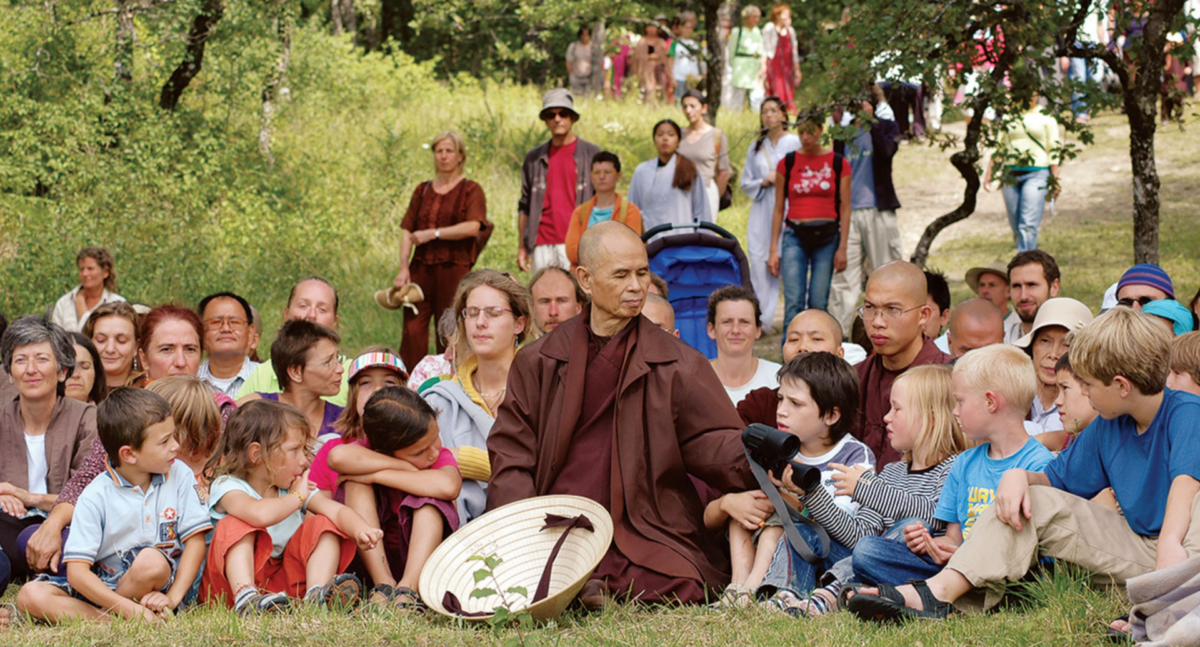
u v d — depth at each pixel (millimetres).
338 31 24891
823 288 10336
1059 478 4602
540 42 27641
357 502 5125
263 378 6891
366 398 5863
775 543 5016
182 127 15516
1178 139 18953
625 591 4887
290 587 5016
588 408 5160
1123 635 3918
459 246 10273
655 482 5078
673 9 24609
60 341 6176
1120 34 8461
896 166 19453
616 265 5039
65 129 14289
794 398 5238
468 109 20828
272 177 15750
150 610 4883
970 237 15188
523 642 4066
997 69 8648
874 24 8641
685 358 5160
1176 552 4023
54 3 14820
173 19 14297
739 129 19297
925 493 4992
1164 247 12977
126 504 5121
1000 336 6539
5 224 13594
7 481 6141
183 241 13453
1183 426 4203
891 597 4332
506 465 5215
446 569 4734
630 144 19016
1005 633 4066
